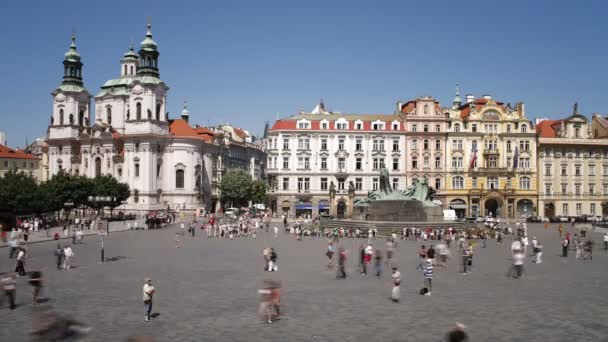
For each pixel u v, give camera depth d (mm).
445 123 133500
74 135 152500
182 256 53469
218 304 30344
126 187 122188
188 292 33781
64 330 24016
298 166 131250
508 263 48719
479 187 133250
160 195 143250
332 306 29906
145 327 25422
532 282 37969
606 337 23828
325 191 131500
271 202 133000
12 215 94188
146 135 139000
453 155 133000
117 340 23281
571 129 137000
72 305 30094
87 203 111750
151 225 97188
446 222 81062
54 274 41438
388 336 23953
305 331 24781
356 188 131875
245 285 36312
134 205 139375
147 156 139500
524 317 27375
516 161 132375
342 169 131875
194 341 23219
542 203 133875
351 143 132125
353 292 33969
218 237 78938
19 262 41344
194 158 146375
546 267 46156
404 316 27609
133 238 76562
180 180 144625
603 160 136375
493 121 133875
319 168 131500
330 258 44594
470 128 133625
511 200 133875
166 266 45844
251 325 25828
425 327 25469
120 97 156000
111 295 32938
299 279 39000
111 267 45312
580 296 32781
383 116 136125
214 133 180625
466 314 28047
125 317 27297
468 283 37500
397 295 31203
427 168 132625
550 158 134875
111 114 157750
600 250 61812
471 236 76000
